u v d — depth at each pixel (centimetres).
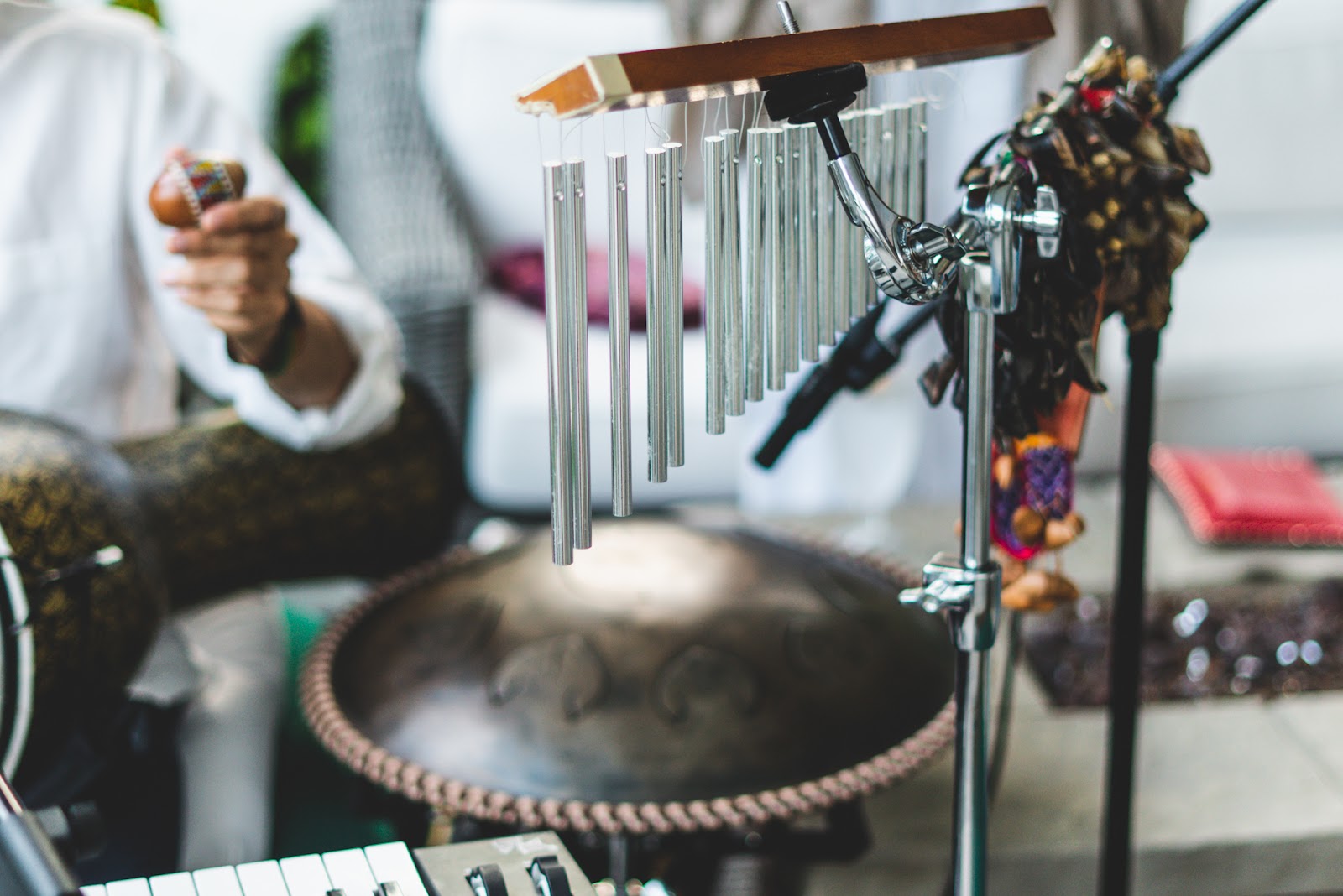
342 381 202
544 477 309
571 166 126
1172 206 152
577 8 334
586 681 177
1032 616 233
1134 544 163
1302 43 346
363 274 308
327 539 211
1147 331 157
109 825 182
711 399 134
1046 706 216
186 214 176
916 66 139
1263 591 240
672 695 176
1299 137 353
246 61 389
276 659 216
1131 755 168
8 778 160
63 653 163
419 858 141
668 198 129
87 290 201
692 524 206
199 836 189
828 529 259
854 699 178
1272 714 215
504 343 319
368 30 334
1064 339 148
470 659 181
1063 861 194
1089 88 150
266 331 188
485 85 330
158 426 218
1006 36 139
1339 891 200
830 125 132
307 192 381
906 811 199
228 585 209
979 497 142
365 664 185
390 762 172
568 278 127
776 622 183
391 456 214
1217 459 272
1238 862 197
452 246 306
